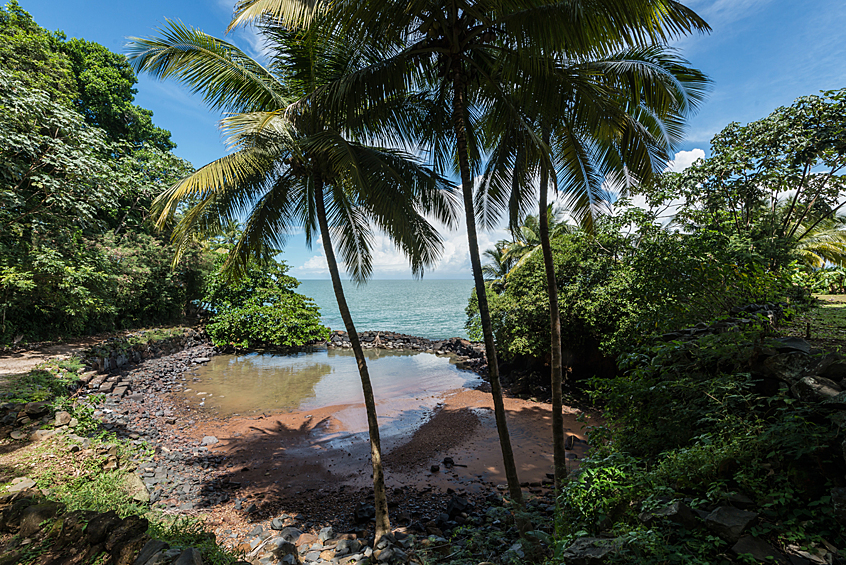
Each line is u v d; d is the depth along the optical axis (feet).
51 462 21.95
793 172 29.25
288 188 23.91
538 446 33.37
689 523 9.51
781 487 9.77
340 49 18.98
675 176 31.50
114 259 55.47
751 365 14.07
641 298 24.18
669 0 12.82
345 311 22.36
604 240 34.27
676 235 23.11
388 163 22.09
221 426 37.86
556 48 14.42
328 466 29.96
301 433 36.70
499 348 54.13
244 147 18.52
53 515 14.75
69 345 50.37
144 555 11.80
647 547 9.02
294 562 16.78
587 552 9.52
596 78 19.71
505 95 19.22
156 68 20.45
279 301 79.25
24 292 40.91
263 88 21.97
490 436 35.99
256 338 77.92
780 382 13.00
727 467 10.73
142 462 27.12
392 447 33.65
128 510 18.30
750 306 19.79
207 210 22.34
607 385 17.13
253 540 19.67
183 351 69.67
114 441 28.09
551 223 55.21
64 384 35.12
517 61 16.02
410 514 22.79
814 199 33.96
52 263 40.81
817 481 9.50
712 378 14.23
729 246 20.31
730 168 29.89
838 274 24.62
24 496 17.10
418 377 60.39
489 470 29.12
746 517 9.04
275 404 45.32
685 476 11.05
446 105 21.61
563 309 44.01
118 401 39.45
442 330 122.93
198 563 11.43
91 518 13.93
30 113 37.83
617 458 13.20
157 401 43.19
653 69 17.34
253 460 30.76
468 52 18.45
